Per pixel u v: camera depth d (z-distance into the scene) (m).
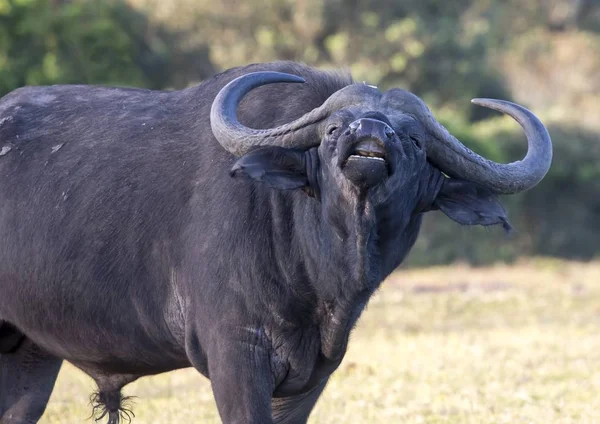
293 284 18.61
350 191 16.86
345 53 105.00
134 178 20.36
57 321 21.20
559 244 99.81
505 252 92.50
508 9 160.88
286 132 17.95
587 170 101.00
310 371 19.20
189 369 36.12
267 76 18.58
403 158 17.06
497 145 96.69
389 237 18.00
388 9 108.19
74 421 27.70
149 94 21.91
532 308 57.28
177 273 19.64
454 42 107.62
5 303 22.05
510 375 34.66
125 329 20.53
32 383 23.66
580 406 29.59
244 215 18.75
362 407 29.30
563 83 150.00
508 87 120.94
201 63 101.50
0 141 22.16
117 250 20.19
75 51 81.38
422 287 68.88
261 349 18.69
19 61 77.81
